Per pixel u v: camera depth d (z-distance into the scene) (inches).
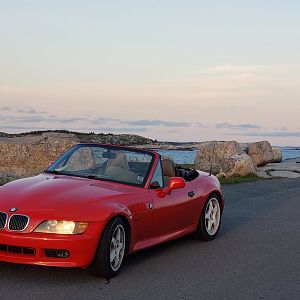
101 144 327.9
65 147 618.8
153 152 323.9
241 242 367.9
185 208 336.2
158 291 245.6
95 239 248.7
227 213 502.3
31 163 595.8
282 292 251.4
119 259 268.5
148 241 301.3
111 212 256.7
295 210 533.0
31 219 243.1
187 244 355.6
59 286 244.7
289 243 367.2
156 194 304.7
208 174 390.6
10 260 243.8
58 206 250.1
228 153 1004.6
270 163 1240.8
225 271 286.8
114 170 306.7
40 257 242.5
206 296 241.3
